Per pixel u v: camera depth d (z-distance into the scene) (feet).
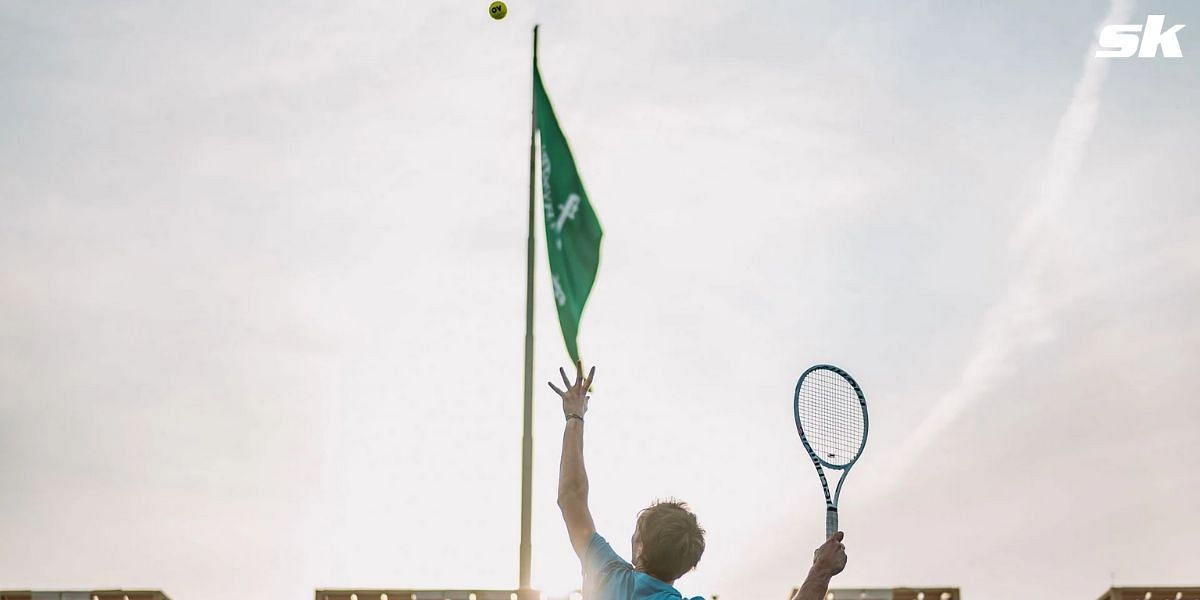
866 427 30.45
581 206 69.00
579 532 23.40
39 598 89.10
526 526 61.11
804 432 29.99
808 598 22.04
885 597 92.12
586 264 68.18
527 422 64.54
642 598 21.70
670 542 21.80
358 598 86.17
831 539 22.33
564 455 24.50
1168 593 97.19
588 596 22.47
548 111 72.13
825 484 29.73
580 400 25.22
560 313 67.77
